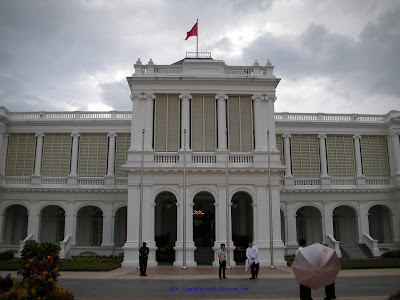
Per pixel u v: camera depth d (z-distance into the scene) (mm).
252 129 36406
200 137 36031
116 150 46781
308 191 45719
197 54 38969
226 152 33469
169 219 42938
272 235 31328
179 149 35625
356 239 46906
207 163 34938
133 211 33750
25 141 46812
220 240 33406
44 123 46812
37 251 13266
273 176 34844
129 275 25922
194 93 36375
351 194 46344
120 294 17453
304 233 47906
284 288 19297
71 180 45594
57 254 13633
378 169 47844
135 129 35562
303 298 14375
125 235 46719
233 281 22422
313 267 13414
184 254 30453
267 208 34281
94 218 47625
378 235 48531
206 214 43125
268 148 33406
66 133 47062
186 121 35781
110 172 45875
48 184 45688
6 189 44719
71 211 44812
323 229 45312
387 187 46906
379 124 48344
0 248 43406
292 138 47750
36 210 44719
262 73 37781
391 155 47656
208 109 36562
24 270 12852
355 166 47656
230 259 33062
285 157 47031
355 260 37062
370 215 48938
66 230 44375
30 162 46312
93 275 25984
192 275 25844
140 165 34562
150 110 35938
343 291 18328
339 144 48094
